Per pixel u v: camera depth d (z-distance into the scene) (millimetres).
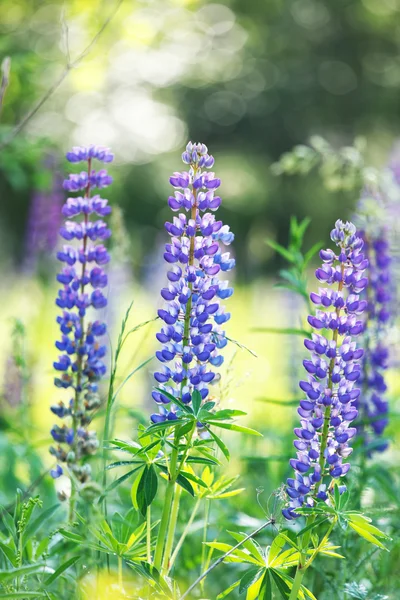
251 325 21031
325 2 48469
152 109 41094
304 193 44250
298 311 12469
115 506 6078
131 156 40406
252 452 7680
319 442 4391
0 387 10086
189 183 4559
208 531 6457
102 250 5336
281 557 4480
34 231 14867
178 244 4527
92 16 9844
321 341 4375
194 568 6094
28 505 4621
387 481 6312
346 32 48875
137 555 4602
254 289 24312
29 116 7391
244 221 45000
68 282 5305
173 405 4527
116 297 12508
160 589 4352
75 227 5324
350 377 4355
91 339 5309
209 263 4535
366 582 5727
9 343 13789
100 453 6152
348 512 4234
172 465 4453
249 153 48281
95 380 5281
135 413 6816
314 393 4367
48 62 11219
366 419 6422
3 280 23156
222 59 48844
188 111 48750
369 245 6684
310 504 4352
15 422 8797
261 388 13062
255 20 46281
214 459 4496
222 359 4578
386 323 6641
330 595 5449
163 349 4539
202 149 4559
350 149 7137
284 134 49438
